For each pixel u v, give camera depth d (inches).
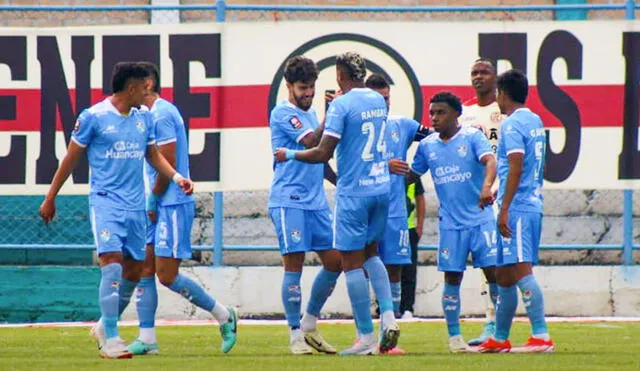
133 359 1141.7
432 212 1895.9
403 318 1738.4
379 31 1749.5
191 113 1753.2
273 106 1750.7
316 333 1239.5
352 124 1151.6
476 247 1214.3
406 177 1267.2
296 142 1230.3
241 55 1753.2
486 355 1168.2
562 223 1894.7
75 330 1584.6
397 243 1321.4
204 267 1772.9
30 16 1932.8
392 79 1749.5
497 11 1763.0
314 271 1769.2
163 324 1679.4
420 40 1752.0
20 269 1784.0
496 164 1229.1
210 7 1754.4
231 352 1248.8
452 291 1230.3
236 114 1754.4
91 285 1782.7
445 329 1563.7
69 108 1750.7
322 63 1748.3
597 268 1787.6
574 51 1761.8
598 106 1763.0
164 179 1208.8
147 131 1178.6
